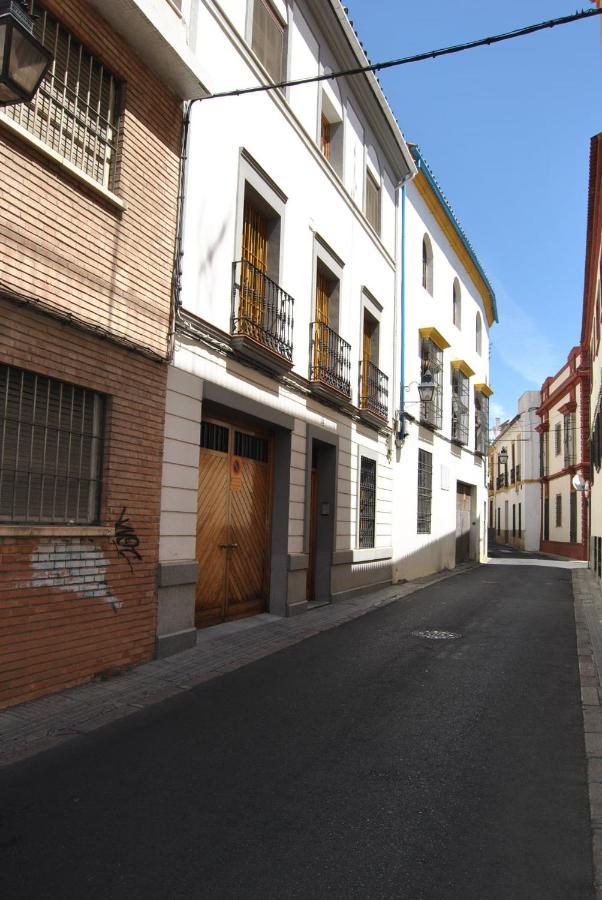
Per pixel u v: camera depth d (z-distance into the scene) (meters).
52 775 4.28
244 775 4.39
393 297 16.34
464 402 24.25
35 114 5.83
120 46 6.73
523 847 3.56
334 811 3.91
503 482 53.38
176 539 7.57
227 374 8.77
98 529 6.27
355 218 13.74
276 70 10.37
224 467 9.45
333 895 3.05
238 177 9.10
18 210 5.46
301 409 11.14
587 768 4.69
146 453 7.06
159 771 4.40
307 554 11.22
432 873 3.27
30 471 5.70
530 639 9.42
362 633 9.62
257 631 9.21
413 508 17.89
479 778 4.47
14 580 5.41
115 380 6.59
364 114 14.27
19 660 5.47
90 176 6.33
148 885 3.08
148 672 6.73
